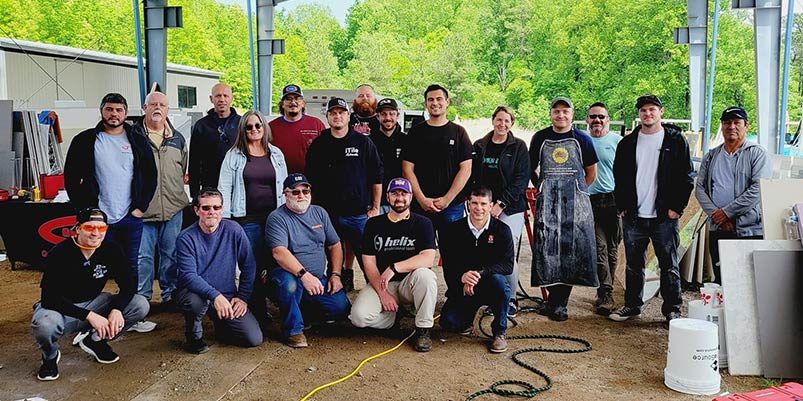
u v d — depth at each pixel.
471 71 40.81
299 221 4.70
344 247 6.02
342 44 47.69
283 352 4.51
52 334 3.87
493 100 40.28
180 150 5.31
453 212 5.35
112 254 4.09
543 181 5.27
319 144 5.38
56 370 4.01
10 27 34.53
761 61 9.64
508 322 5.26
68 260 3.95
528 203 5.84
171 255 5.38
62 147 8.09
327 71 42.97
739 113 4.85
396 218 4.70
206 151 5.38
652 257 6.09
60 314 3.92
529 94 40.19
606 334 4.98
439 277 6.92
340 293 4.84
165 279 5.43
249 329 4.55
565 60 39.78
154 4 10.81
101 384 3.93
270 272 4.68
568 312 5.58
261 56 15.70
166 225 5.32
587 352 4.56
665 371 4.00
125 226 4.84
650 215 5.08
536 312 5.57
